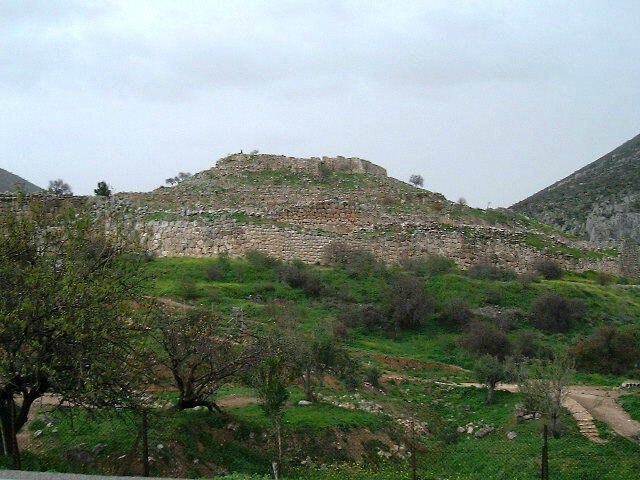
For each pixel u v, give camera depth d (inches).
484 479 906.7
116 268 807.1
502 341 1612.9
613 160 6250.0
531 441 1027.3
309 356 1159.6
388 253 2241.6
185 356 936.9
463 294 1931.6
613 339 1630.2
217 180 2861.7
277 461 838.5
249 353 1007.0
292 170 3053.6
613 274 2470.5
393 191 2950.3
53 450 810.8
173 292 1659.7
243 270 1968.5
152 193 2618.1
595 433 1051.9
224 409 1007.6
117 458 794.8
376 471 916.6
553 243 2546.8
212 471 828.0
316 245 2171.5
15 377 715.4
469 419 1199.6
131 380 786.2
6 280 727.1
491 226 2723.9
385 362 1491.1
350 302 1849.2
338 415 1045.8
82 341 715.4
